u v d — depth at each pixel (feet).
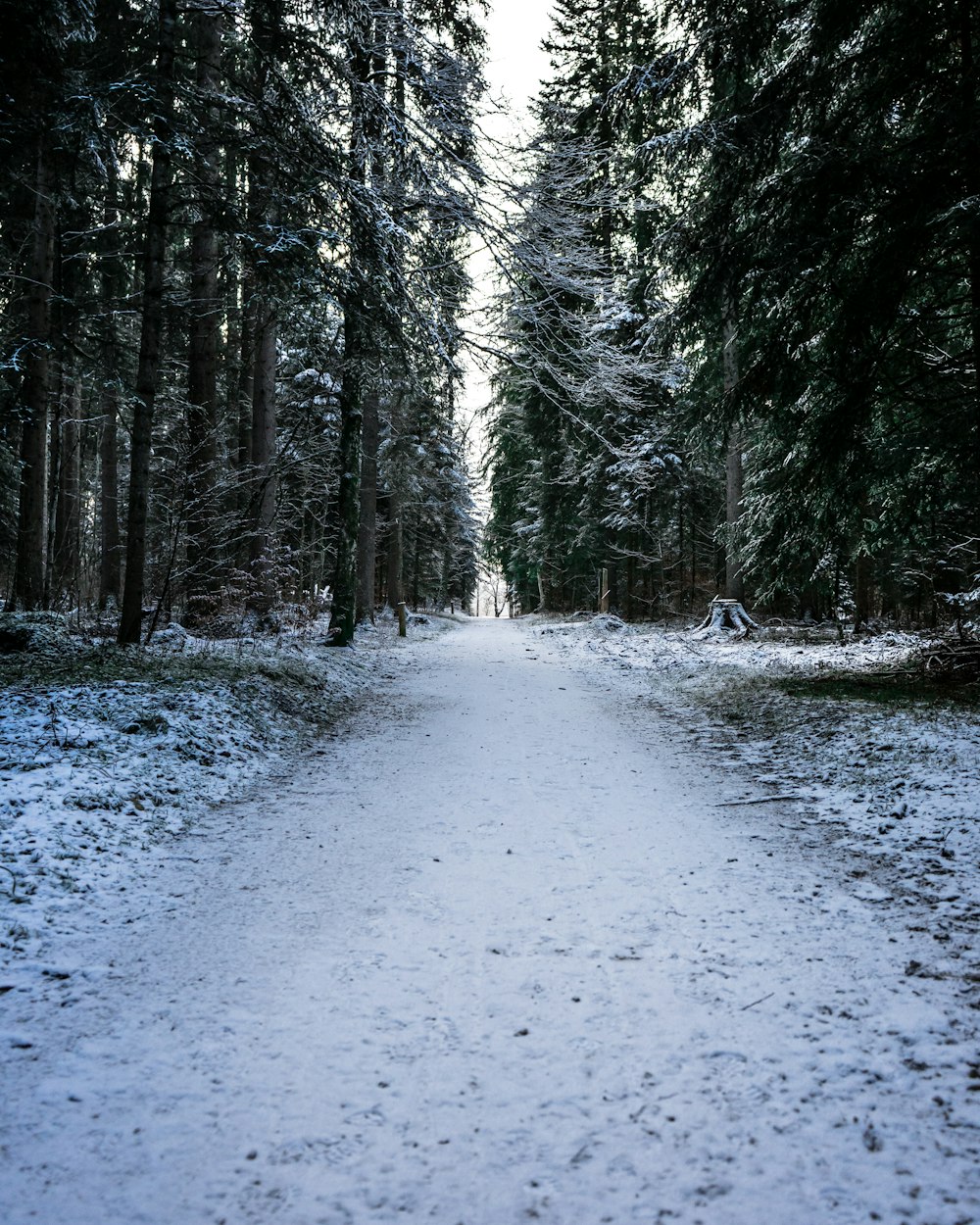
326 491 78.79
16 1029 9.73
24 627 38.19
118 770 20.65
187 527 46.88
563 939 12.37
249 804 20.98
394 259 35.14
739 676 41.52
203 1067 8.84
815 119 32.09
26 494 45.27
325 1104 8.13
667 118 35.83
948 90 28.27
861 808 19.58
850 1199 6.73
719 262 33.17
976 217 24.52
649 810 20.11
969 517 35.76
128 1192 6.88
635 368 46.32
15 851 15.21
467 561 176.65
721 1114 7.91
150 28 42.06
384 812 20.06
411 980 11.01
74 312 50.93
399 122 35.73
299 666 39.40
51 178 43.19
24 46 32.40
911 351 31.01
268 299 38.09
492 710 36.55
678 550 103.55
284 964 11.55
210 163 38.32
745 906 13.65
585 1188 6.89
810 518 35.65
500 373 45.68
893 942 12.10
